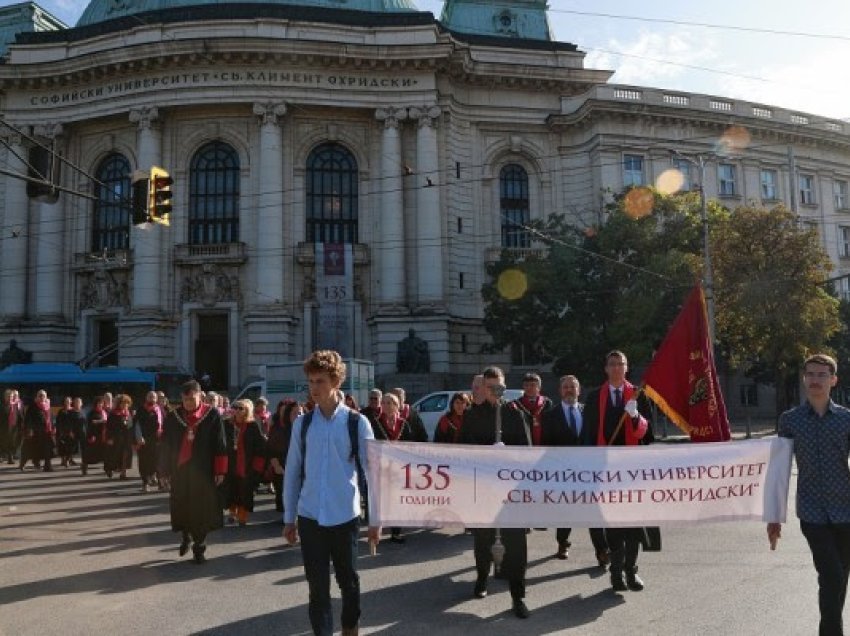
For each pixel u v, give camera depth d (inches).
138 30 1610.5
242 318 1600.6
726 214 1359.5
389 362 1557.6
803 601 281.9
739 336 1311.5
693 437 305.1
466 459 275.0
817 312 1274.6
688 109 1771.7
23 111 1681.8
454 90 1724.9
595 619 265.4
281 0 1722.4
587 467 277.3
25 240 1691.7
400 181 1616.6
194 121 1641.2
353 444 227.0
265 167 1582.2
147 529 476.4
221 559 385.1
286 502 228.5
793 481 660.1
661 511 276.4
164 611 284.8
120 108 1624.0
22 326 1652.3
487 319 1423.5
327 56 1589.6
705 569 339.0
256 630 259.8
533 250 1546.5
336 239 1653.5
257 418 626.2
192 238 1636.3
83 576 345.4
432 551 402.9
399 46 1600.6
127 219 1680.6
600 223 1555.1
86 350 1663.4
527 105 1774.1
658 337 1299.2
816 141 1958.7
